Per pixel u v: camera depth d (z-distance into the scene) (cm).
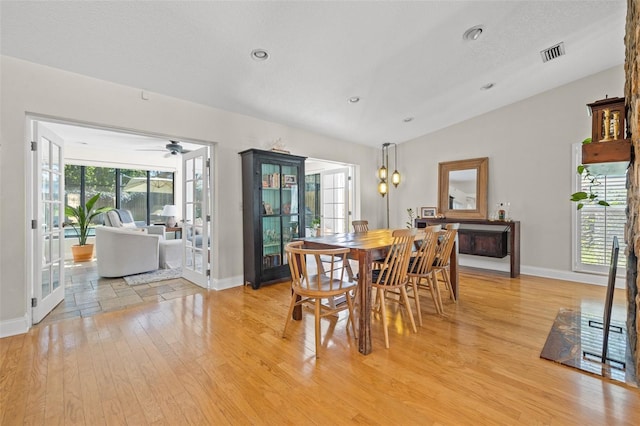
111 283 393
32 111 239
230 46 243
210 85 304
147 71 268
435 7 225
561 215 396
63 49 228
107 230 415
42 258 271
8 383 173
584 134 376
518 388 167
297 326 255
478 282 388
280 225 400
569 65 341
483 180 459
